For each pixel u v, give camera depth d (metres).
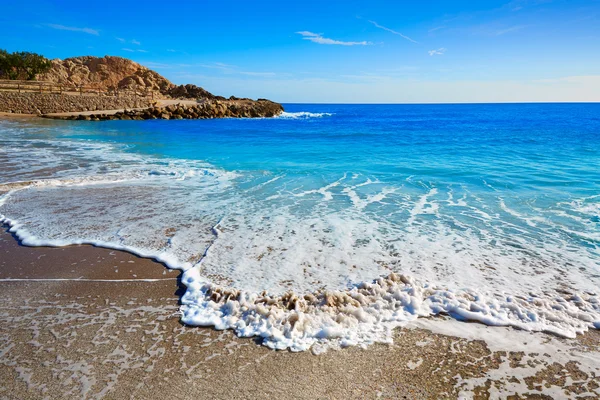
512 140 23.06
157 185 10.20
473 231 6.67
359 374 3.22
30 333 3.71
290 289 4.59
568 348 3.57
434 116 68.94
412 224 7.04
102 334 3.71
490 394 3.01
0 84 51.81
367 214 7.68
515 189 9.85
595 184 10.34
